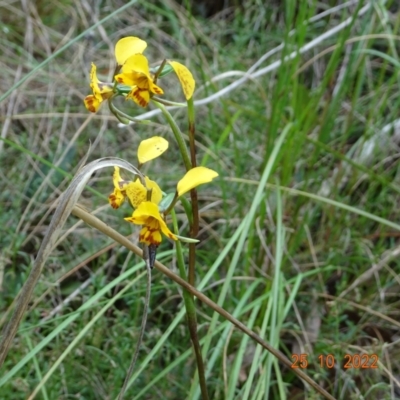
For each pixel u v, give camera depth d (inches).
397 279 16.6
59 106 22.5
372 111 19.5
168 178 20.3
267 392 12.7
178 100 22.9
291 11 16.8
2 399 13.8
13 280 17.1
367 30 22.9
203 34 25.3
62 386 14.6
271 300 14.0
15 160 20.7
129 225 18.1
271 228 17.4
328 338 16.3
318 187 19.9
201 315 16.4
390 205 19.7
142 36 25.7
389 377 15.1
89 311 15.8
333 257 17.6
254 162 20.8
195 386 12.8
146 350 15.3
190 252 10.9
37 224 18.9
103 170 20.7
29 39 24.5
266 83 23.8
